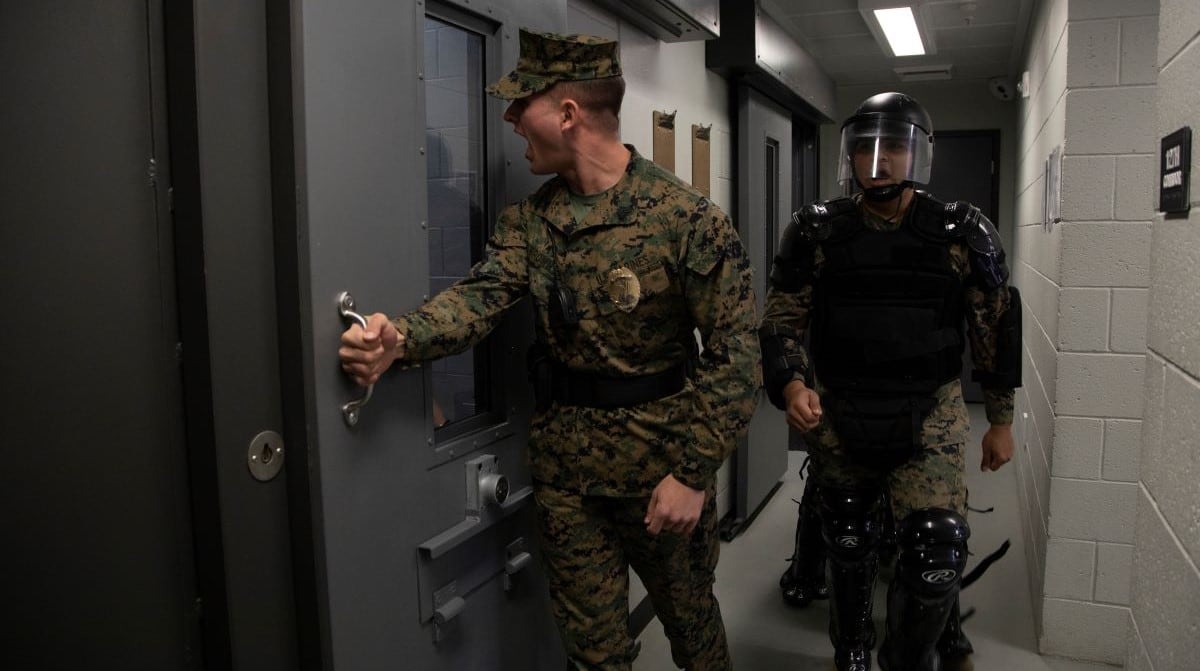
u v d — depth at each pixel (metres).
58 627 1.18
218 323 1.12
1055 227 2.64
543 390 1.58
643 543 1.62
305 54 1.14
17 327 1.15
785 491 4.15
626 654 1.66
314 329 1.18
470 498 1.55
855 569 2.23
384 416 1.33
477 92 1.64
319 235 1.18
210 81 1.09
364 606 1.29
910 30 4.40
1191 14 0.99
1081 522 2.48
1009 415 2.23
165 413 1.14
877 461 2.09
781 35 3.73
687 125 3.09
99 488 1.16
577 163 1.48
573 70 1.43
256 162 1.16
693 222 1.46
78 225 1.13
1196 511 0.93
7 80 1.13
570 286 1.50
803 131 5.20
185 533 1.15
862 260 2.07
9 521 1.17
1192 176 0.97
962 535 1.87
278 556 1.21
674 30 2.66
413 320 1.34
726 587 3.04
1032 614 2.84
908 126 1.99
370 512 1.30
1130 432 2.41
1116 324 2.41
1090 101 2.37
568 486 1.56
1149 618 1.12
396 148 1.34
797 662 2.50
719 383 1.46
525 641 1.76
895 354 2.04
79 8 1.11
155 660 1.17
